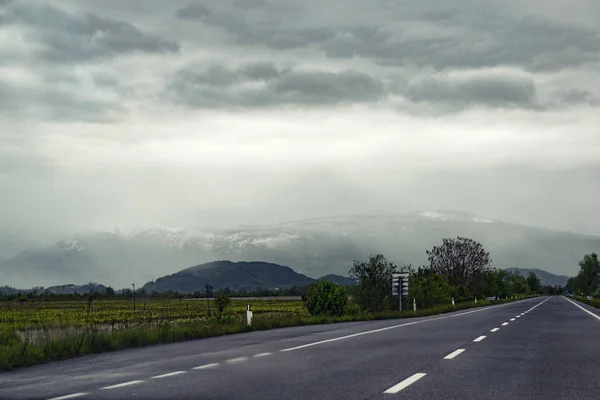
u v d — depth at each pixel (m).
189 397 9.63
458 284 95.88
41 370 13.83
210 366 13.64
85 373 12.98
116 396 9.84
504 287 143.88
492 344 18.73
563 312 46.91
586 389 10.31
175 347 19.05
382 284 56.94
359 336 22.39
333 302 49.53
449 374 12.09
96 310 96.81
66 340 18.02
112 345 18.88
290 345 18.83
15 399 9.65
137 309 99.69
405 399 9.33
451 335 22.64
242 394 9.84
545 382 11.06
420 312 50.31
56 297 197.88
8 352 15.66
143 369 13.40
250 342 20.39
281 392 10.00
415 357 15.14
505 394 9.80
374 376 11.81
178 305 124.81
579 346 18.08
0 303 144.12
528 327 27.41
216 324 28.61
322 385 10.72
